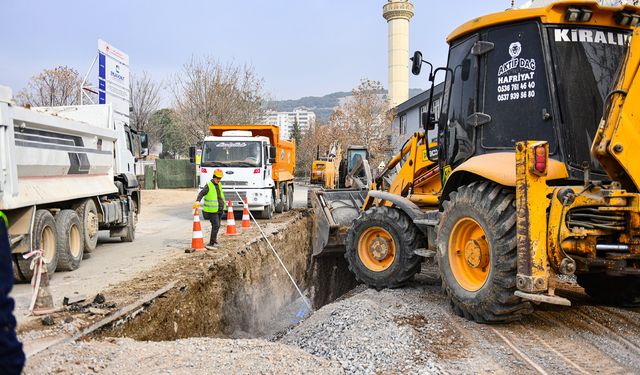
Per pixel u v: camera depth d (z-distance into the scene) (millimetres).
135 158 14289
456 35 6801
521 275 5113
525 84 5855
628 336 5359
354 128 38094
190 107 30734
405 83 47656
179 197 27828
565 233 5027
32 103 24922
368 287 8352
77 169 9477
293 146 22531
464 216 5949
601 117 5629
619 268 5094
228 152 16469
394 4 46750
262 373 4289
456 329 5656
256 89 33281
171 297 7133
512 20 5953
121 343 5074
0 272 1867
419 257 7832
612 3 10141
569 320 5941
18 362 1842
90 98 21656
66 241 8477
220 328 8664
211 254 9961
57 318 5688
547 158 5074
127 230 12188
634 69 4918
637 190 5055
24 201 7355
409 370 4453
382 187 10492
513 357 4766
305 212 18844
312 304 12281
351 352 5008
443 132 7336
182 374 4242
